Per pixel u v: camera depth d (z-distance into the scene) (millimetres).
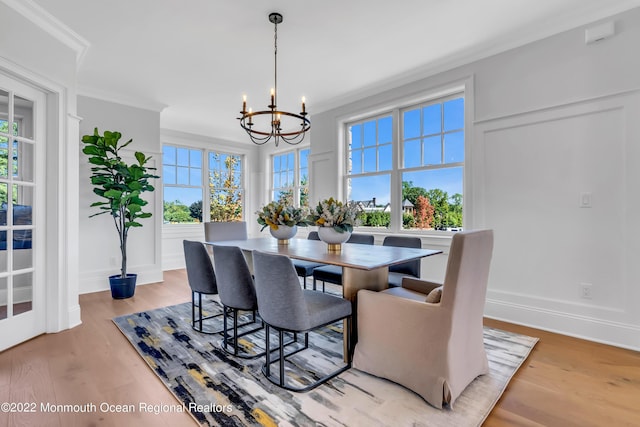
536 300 2736
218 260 2262
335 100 4332
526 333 2594
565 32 2580
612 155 2387
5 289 2305
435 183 3590
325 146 4582
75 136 2744
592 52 2463
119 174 3637
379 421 1502
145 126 4379
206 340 2467
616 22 2357
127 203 3711
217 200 6332
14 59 2215
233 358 2162
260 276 1868
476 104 3084
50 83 2504
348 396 1707
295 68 3381
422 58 3172
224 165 6473
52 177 2590
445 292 1594
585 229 2510
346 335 2059
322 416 1541
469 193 3123
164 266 5527
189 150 5965
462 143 3371
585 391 1765
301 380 1874
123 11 2371
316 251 2463
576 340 2459
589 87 2477
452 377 1596
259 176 6918
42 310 2557
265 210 2908
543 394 1737
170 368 2020
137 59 3143
